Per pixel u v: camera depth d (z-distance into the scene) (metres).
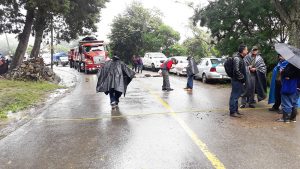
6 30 26.77
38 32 27.12
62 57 50.78
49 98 14.10
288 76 8.45
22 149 6.66
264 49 18.83
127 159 5.92
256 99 12.73
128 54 47.00
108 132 7.85
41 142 7.14
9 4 25.19
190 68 16.06
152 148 6.52
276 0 16.17
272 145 6.61
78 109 11.12
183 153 6.17
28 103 12.46
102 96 14.21
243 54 9.30
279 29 19.80
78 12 27.89
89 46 30.95
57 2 22.61
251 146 6.55
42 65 22.66
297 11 15.70
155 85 18.36
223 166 5.48
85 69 30.31
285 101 8.61
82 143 6.98
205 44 43.59
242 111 10.30
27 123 9.09
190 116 9.57
